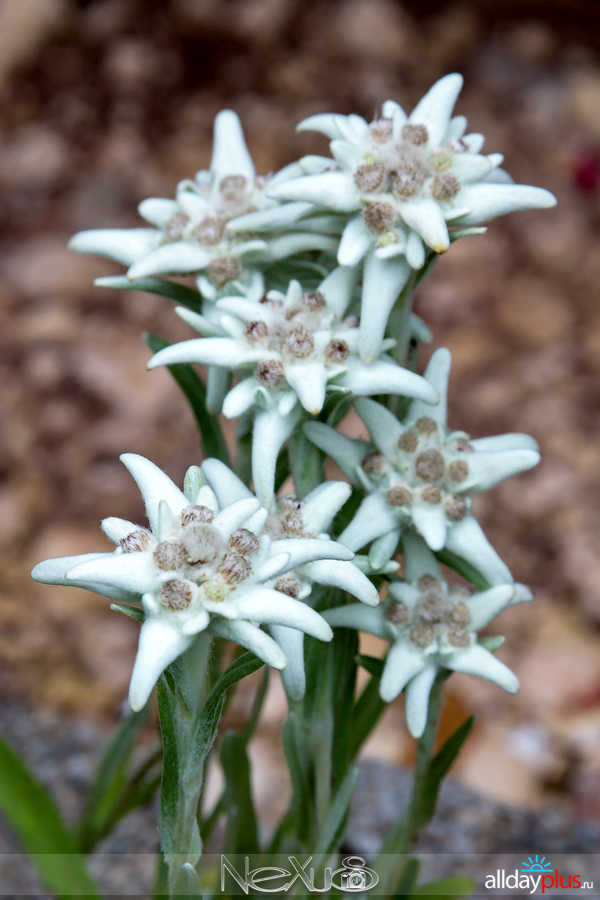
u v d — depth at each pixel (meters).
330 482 0.38
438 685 0.40
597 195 1.03
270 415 0.37
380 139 0.38
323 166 0.39
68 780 0.52
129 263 0.41
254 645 0.34
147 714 0.45
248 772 0.41
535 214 1.01
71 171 0.98
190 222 0.40
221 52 1.12
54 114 1.04
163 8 1.15
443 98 0.39
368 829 0.51
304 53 1.14
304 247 0.39
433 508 0.38
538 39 1.22
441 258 0.95
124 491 0.72
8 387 0.79
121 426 0.77
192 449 0.75
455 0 1.26
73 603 0.66
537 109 1.14
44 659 0.63
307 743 0.40
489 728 0.62
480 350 0.86
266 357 0.37
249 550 0.34
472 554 0.39
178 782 0.36
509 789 0.59
